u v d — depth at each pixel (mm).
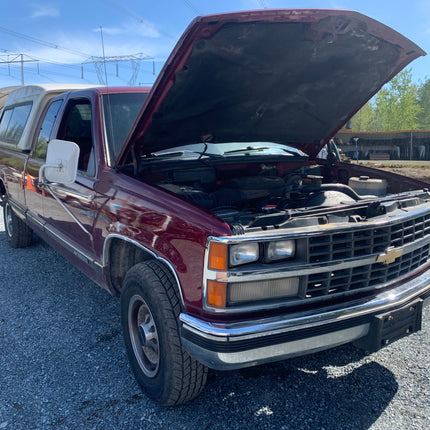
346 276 2344
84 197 3227
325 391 2730
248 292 2123
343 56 2842
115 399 2674
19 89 5723
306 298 2230
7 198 5629
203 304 2129
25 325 3684
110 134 3242
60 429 2404
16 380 2879
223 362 2051
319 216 2441
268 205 2848
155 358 2627
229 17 2111
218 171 3705
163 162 3408
